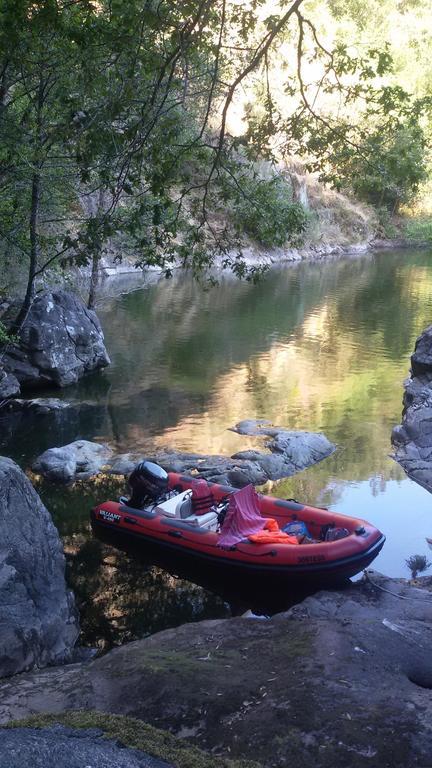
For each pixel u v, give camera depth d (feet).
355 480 34.14
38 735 8.29
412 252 147.84
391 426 41.65
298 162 135.44
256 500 27.30
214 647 17.46
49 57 32.48
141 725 9.31
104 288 86.89
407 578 24.66
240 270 28.30
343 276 107.96
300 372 53.31
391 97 23.56
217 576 25.98
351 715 13.43
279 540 25.52
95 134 22.47
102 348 53.42
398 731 12.96
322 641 16.85
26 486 21.20
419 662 16.19
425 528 29.17
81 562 26.53
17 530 20.27
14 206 42.91
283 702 13.91
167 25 20.40
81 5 23.59
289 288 94.84
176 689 14.74
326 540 26.43
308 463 36.17
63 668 17.60
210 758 8.75
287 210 28.30
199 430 40.29
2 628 18.40
